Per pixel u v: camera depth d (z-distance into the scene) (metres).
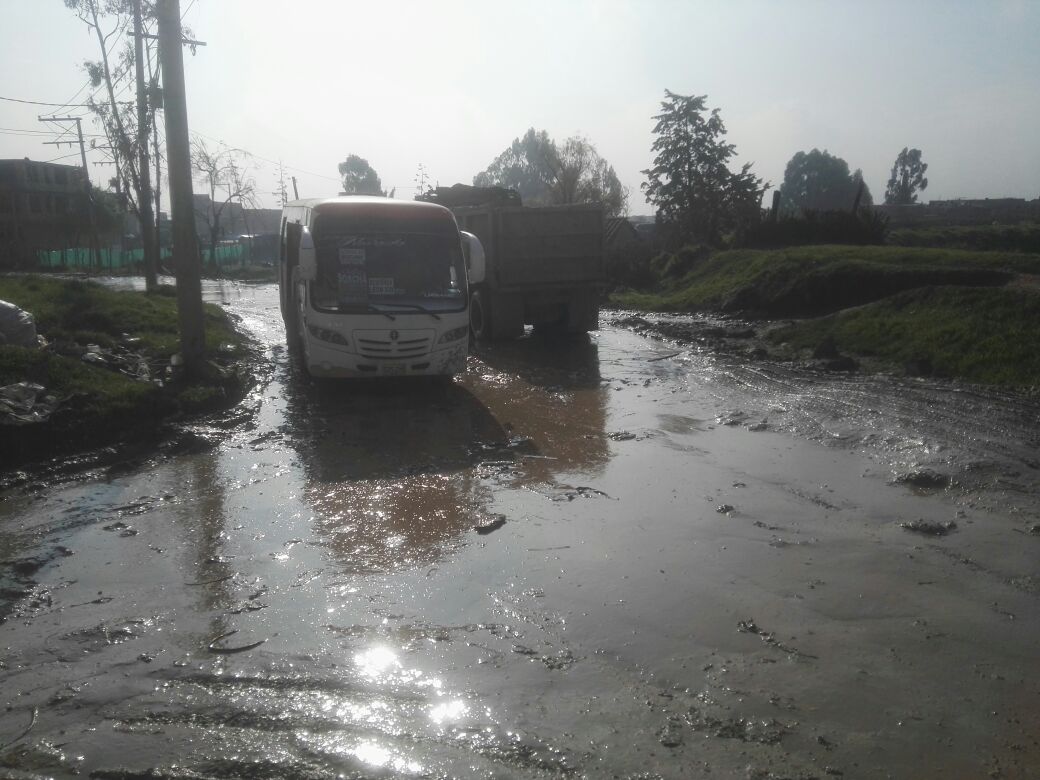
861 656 4.71
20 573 5.97
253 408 11.08
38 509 7.32
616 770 3.69
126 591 5.67
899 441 8.90
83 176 58.25
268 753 3.82
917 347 13.59
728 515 7.06
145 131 24.28
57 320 14.88
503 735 3.95
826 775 3.65
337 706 4.22
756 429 9.90
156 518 7.09
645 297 26.59
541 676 4.51
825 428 9.67
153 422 9.75
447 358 11.88
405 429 10.14
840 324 15.98
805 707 4.20
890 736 3.94
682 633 5.01
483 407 11.32
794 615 5.23
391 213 12.11
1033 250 37.34
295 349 14.70
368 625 5.13
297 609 5.37
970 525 6.70
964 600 5.41
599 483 7.98
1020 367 11.84
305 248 11.29
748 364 14.33
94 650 4.84
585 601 5.46
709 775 3.65
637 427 10.11
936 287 15.09
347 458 8.88
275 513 7.19
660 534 6.65
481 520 6.98
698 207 45.47
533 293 17.33
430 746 3.87
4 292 17.53
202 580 5.84
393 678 4.50
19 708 4.22
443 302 11.90
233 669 4.60
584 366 14.41
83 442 8.98
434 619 5.21
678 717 4.11
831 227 30.08
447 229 12.24
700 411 10.89
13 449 8.49
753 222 31.30
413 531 6.76
